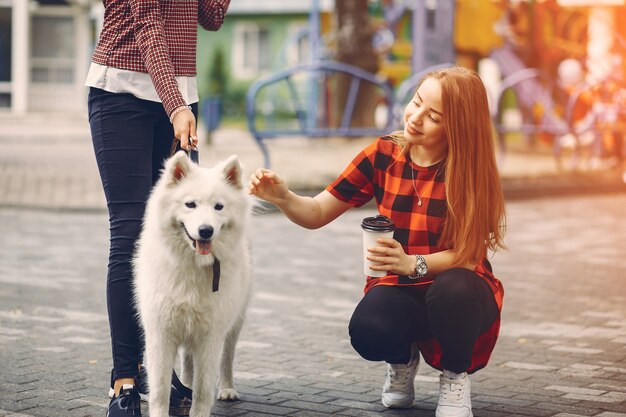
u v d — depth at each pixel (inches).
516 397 192.5
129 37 179.3
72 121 1179.3
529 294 312.3
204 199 158.9
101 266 357.1
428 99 171.6
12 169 674.8
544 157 788.6
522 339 248.4
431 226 174.7
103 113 179.6
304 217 181.9
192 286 161.5
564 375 211.5
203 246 155.9
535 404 187.2
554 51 828.0
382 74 865.5
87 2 1266.0
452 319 166.4
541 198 610.2
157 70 174.4
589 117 747.4
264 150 573.9
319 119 862.5
